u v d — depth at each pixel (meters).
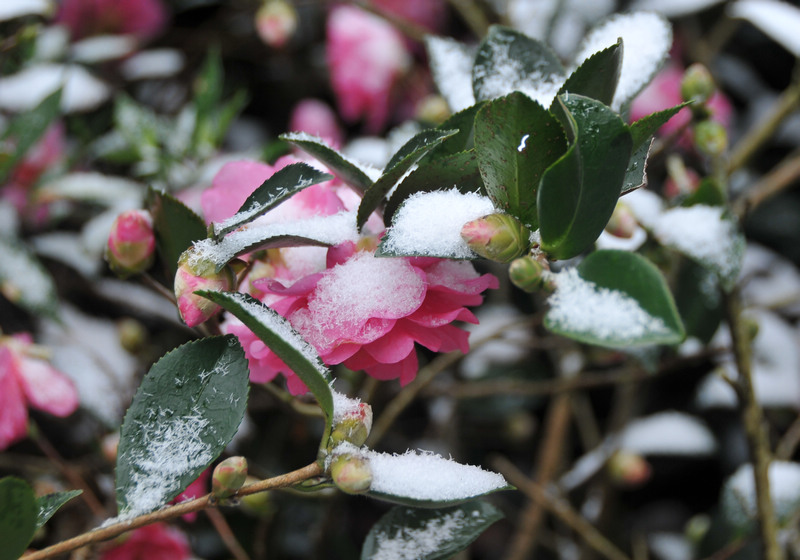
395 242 0.69
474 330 1.25
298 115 1.33
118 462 0.71
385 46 1.32
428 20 1.41
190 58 1.46
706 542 0.92
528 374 1.29
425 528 0.76
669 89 1.25
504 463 1.05
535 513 1.12
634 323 0.68
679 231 0.82
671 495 1.35
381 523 0.76
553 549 1.20
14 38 1.04
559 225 0.70
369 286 0.70
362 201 0.71
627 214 0.78
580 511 1.29
